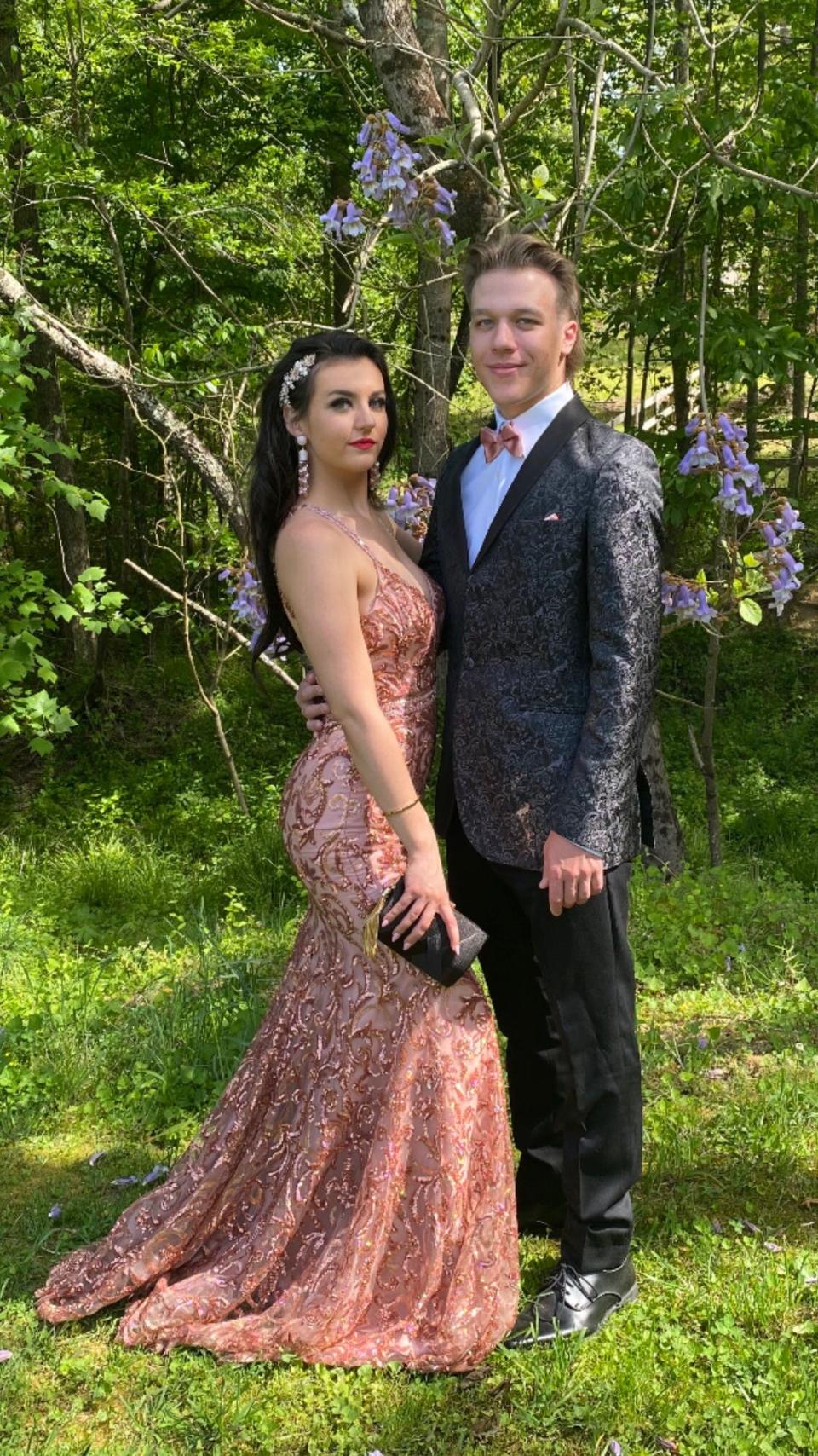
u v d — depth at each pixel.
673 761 9.55
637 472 2.26
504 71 4.54
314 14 6.05
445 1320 2.39
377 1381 2.36
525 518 2.30
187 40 9.20
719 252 8.86
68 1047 3.94
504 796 2.36
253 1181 2.64
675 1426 2.24
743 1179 3.06
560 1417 2.28
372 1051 2.48
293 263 9.98
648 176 4.67
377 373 2.48
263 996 4.30
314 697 2.62
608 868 2.30
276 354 6.73
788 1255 2.73
